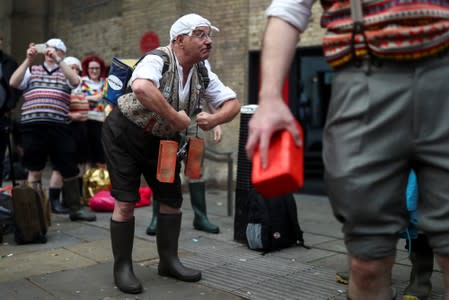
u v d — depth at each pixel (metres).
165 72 2.97
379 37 1.29
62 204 5.88
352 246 1.39
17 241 4.26
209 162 7.62
